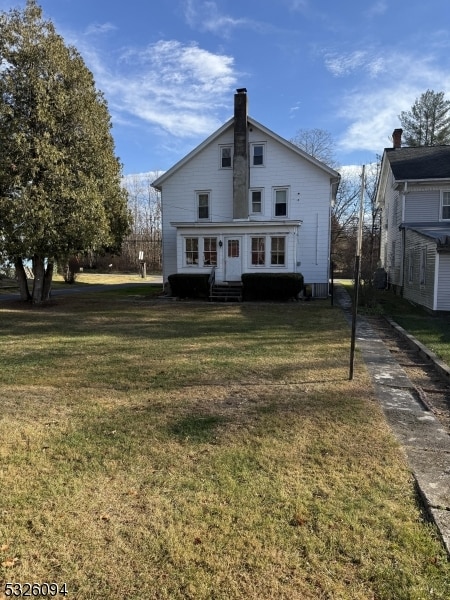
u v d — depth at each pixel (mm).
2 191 13383
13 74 13164
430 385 5668
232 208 19016
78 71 14281
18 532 2480
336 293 20328
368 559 2281
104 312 13469
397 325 10492
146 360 6844
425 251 14203
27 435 3850
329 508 2727
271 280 16672
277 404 4703
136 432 3924
